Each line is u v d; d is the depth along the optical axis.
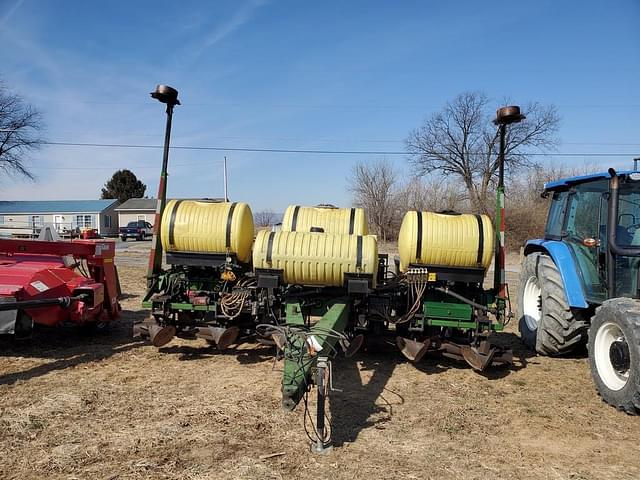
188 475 3.66
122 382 5.67
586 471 3.93
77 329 7.76
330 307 5.98
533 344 7.50
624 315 5.00
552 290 6.85
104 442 4.16
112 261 7.92
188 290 6.82
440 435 4.52
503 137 6.63
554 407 5.27
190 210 6.53
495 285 6.52
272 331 5.64
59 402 4.99
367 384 5.88
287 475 3.70
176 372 6.09
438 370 6.51
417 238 6.17
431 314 6.43
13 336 6.17
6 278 6.24
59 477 3.61
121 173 75.19
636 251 5.55
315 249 5.77
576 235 6.68
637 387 4.74
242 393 5.38
